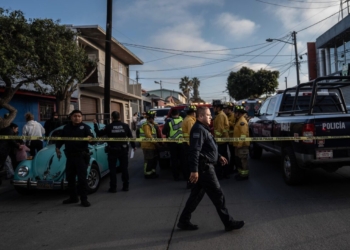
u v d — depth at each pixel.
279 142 7.47
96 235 4.58
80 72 10.48
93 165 7.21
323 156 5.98
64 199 6.68
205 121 4.43
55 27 9.31
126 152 7.22
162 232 4.57
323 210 5.17
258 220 4.86
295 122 6.46
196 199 4.57
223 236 4.32
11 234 4.80
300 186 6.81
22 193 7.07
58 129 8.19
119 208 5.87
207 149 4.43
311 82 6.85
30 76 9.12
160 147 9.18
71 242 4.38
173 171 8.04
